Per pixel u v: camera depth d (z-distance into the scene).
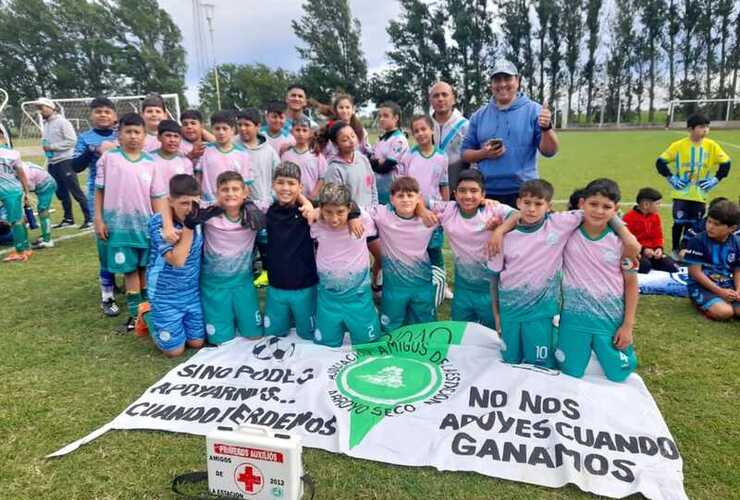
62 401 3.14
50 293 5.20
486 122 4.39
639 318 4.25
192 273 3.72
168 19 58.16
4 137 6.45
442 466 2.44
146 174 4.36
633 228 5.41
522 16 49.91
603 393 2.97
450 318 4.42
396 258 3.88
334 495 2.29
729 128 34.41
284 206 3.73
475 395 2.97
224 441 2.18
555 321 3.92
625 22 47.19
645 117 50.28
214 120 4.78
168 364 3.64
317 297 3.87
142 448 2.65
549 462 2.44
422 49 51.38
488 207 3.61
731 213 4.05
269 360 3.57
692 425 2.77
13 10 53.16
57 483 2.41
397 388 3.10
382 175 5.21
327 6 53.00
